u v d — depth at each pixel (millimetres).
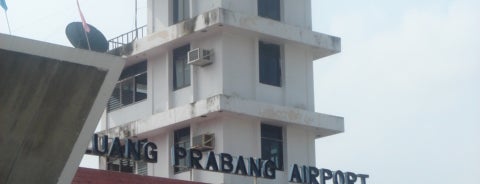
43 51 20547
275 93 43906
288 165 43656
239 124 42375
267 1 44750
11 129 20922
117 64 21469
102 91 21516
